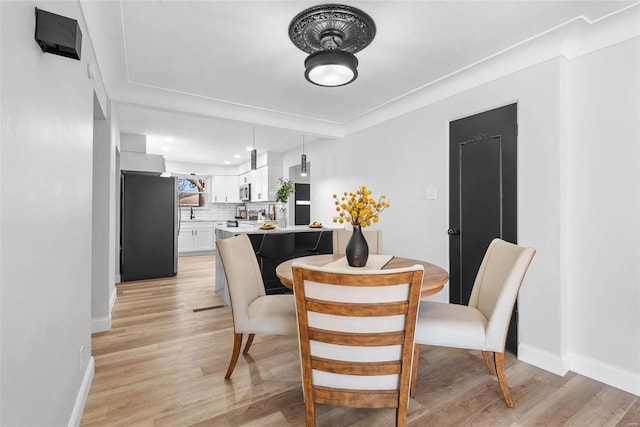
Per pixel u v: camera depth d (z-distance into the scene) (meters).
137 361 2.14
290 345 2.42
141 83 2.84
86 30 1.71
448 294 2.87
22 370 0.90
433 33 2.07
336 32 1.95
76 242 1.50
